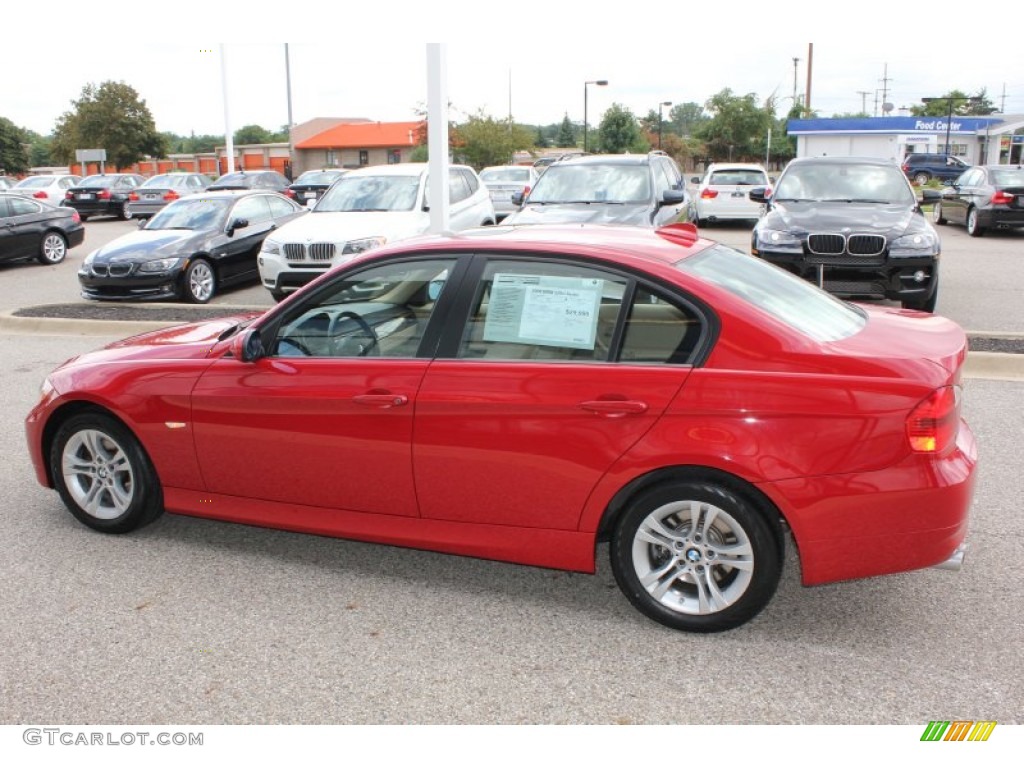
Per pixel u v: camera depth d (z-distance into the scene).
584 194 11.30
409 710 3.26
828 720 3.16
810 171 11.10
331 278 4.20
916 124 52.81
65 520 5.06
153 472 4.68
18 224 17.11
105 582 4.30
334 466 4.13
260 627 3.87
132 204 29.41
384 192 12.35
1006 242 18.30
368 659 3.61
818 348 3.51
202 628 3.86
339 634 3.80
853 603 3.99
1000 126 54.47
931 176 47.38
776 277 4.21
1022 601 3.96
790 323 3.63
